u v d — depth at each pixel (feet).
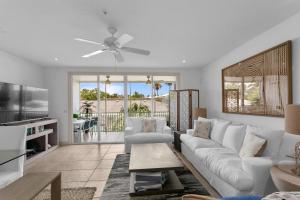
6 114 12.46
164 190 8.14
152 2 7.34
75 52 14.03
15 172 7.32
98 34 10.49
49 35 10.62
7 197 5.00
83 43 11.96
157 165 8.09
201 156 9.95
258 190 6.75
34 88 15.57
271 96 9.87
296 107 6.33
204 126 13.64
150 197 8.41
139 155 9.57
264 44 10.48
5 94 12.41
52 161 13.57
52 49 13.28
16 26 9.40
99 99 20.31
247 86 12.00
